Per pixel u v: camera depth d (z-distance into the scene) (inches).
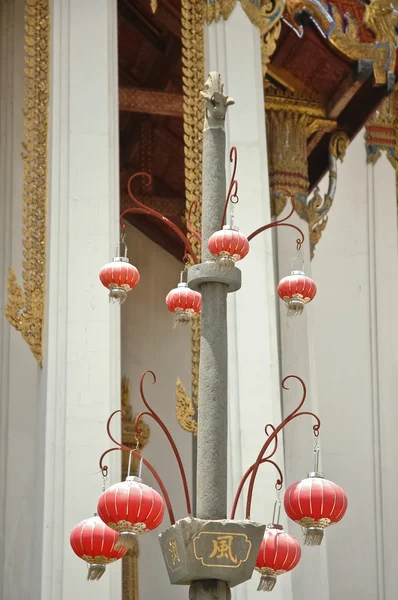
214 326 256.8
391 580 605.3
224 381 252.4
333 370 651.5
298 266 610.2
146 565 642.2
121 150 688.4
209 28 488.1
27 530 511.2
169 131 672.4
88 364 421.7
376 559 609.3
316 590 552.1
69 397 416.2
